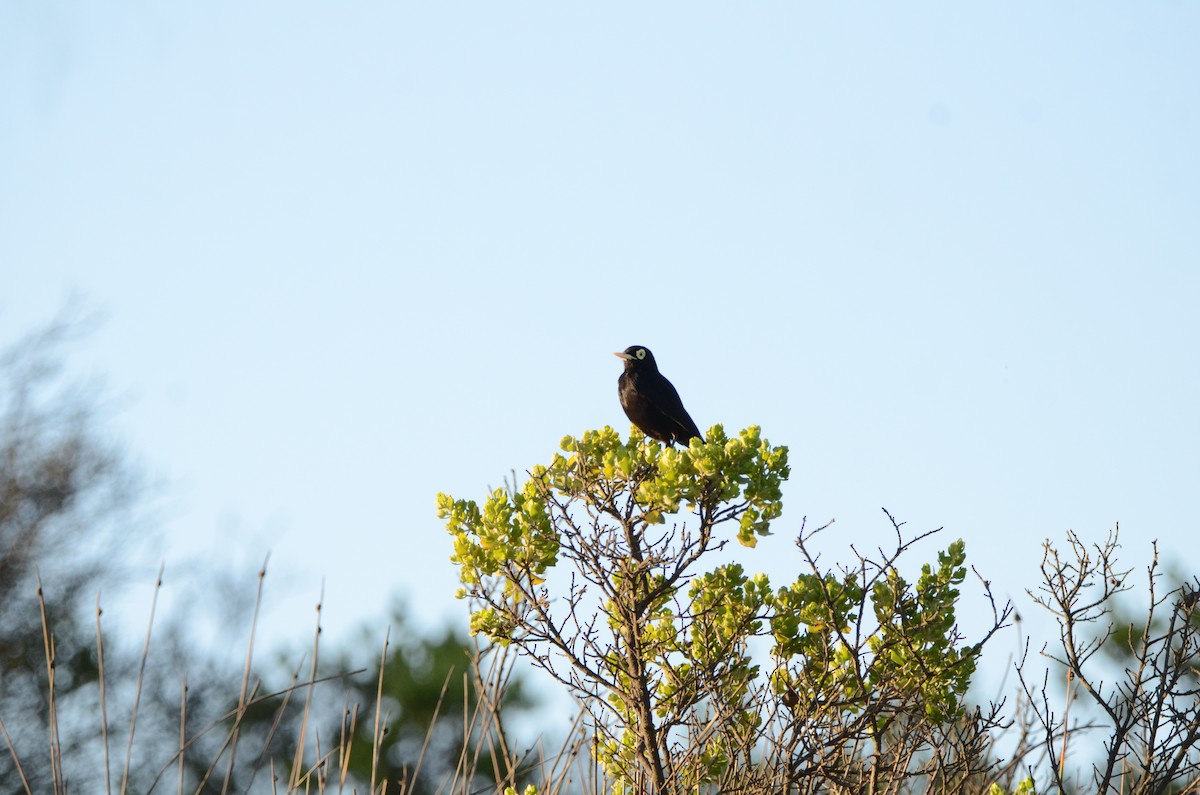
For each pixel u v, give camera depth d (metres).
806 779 10.32
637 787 10.67
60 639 30.12
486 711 11.04
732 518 11.25
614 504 11.50
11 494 32.44
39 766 27.94
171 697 28.67
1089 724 11.16
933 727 10.79
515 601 11.36
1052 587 10.80
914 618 10.73
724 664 11.04
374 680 26.81
